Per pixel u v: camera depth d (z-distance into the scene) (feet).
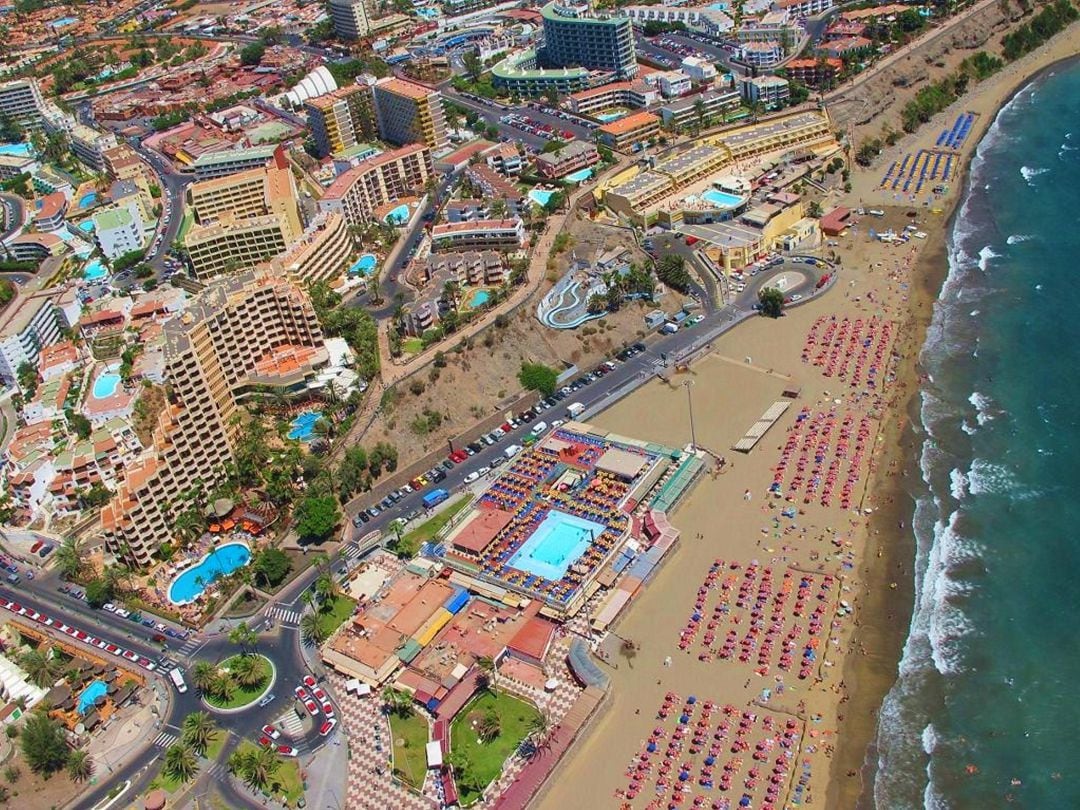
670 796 651.25
